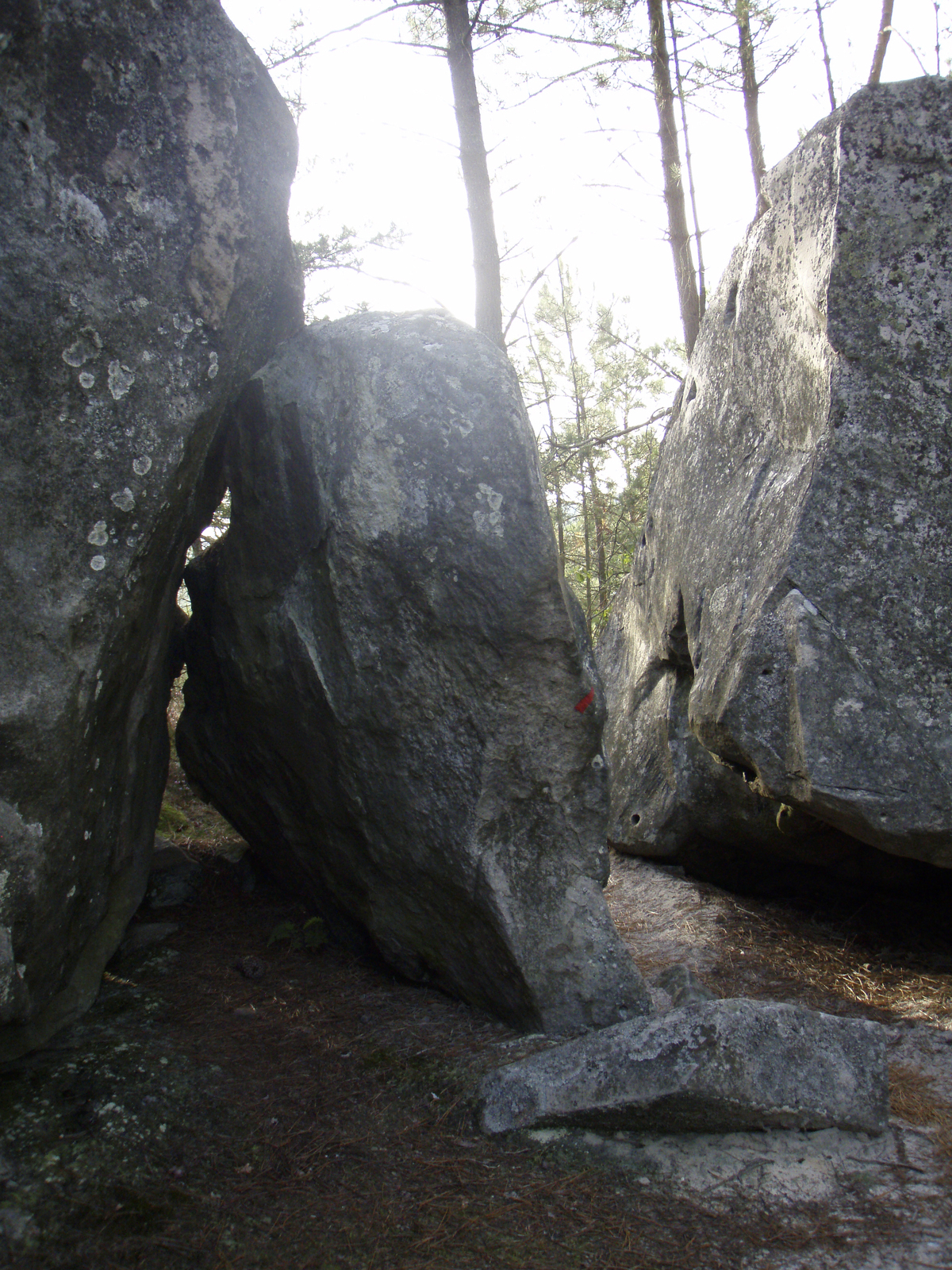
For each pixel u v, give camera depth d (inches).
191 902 158.4
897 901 175.2
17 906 92.7
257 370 127.1
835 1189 90.4
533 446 114.6
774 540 141.5
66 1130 93.1
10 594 91.2
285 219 116.2
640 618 225.8
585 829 123.0
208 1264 79.9
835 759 127.8
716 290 189.8
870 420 131.0
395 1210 87.7
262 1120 99.7
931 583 128.8
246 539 130.0
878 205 128.0
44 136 92.0
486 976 122.6
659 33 308.3
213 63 101.8
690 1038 98.3
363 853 129.1
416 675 117.3
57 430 93.6
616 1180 91.8
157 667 128.8
